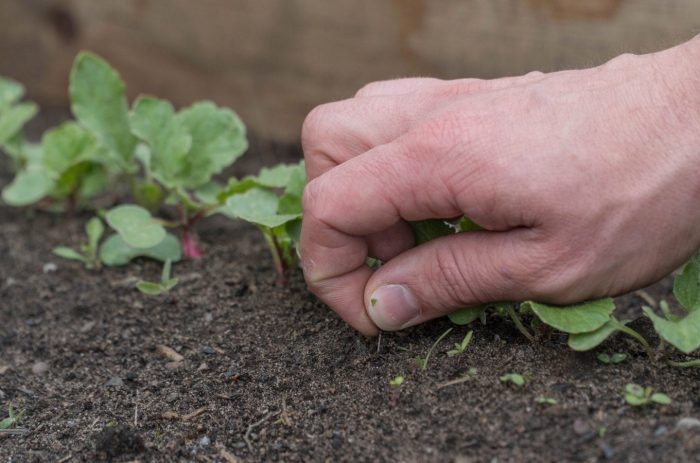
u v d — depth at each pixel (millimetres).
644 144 489
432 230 535
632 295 615
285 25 794
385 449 503
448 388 518
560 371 517
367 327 538
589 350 525
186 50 843
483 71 739
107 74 673
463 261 509
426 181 500
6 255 670
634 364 519
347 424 516
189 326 591
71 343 592
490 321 550
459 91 533
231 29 817
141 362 573
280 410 530
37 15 898
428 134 500
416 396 518
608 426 494
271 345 567
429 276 514
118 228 610
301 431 519
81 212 713
